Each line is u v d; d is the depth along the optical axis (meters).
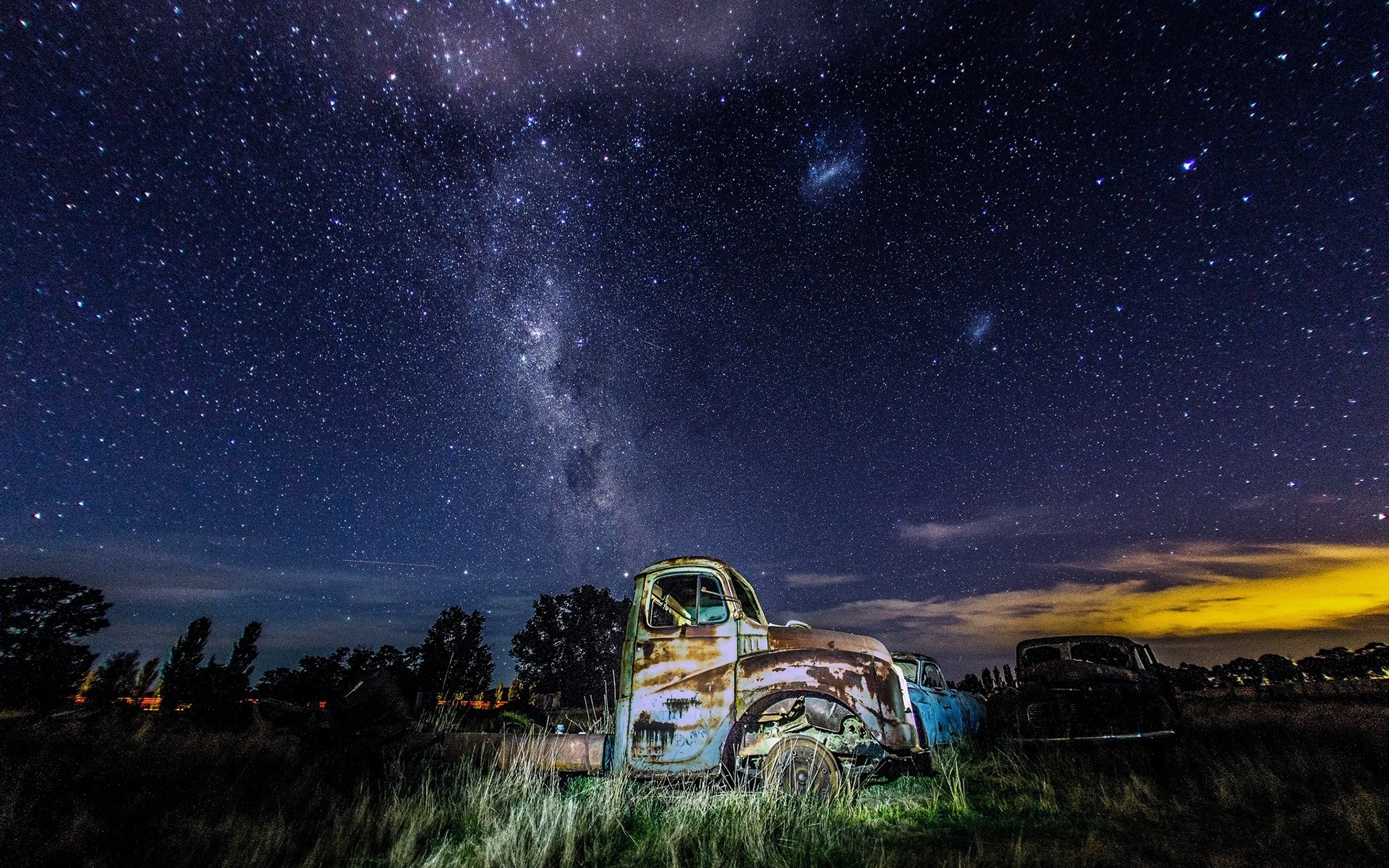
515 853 4.15
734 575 7.01
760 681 6.05
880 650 6.93
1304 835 4.78
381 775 6.06
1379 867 4.09
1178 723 8.99
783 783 5.67
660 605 6.68
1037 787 6.54
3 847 3.92
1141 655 9.81
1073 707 9.04
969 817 5.43
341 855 4.20
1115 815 5.52
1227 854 4.35
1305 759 6.89
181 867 3.83
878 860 4.20
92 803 4.82
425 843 4.61
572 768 6.19
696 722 6.02
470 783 5.79
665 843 4.45
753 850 4.30
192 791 5.32
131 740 6.86
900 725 5.90
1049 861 4.20
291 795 5.38
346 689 6.83
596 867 4.21
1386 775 6.41
